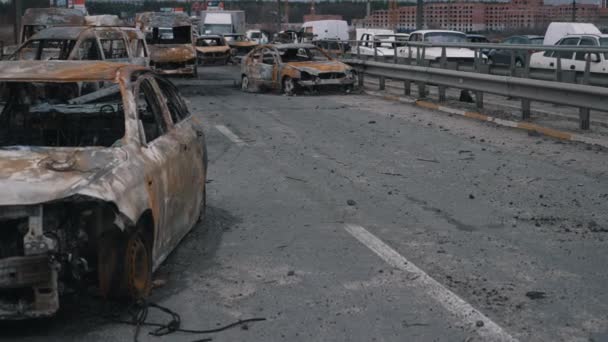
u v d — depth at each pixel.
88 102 6.86
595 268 6.59
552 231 7.80
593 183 10.04
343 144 13.39
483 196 9.38
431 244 7.34
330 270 6.53
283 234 7.70
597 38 22.67
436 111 18.39
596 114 17.11
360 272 6.47
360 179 10.43
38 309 4.87
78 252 5.12
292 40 51.75
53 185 4.96
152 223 5.73
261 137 14.26
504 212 8.59
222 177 10.59
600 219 8.27
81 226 5.11
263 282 6.22
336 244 7.33
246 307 5.66
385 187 9.92
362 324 5.33
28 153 5.52
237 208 8.81
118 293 5.30
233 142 13.67
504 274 6.42
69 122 6.84
